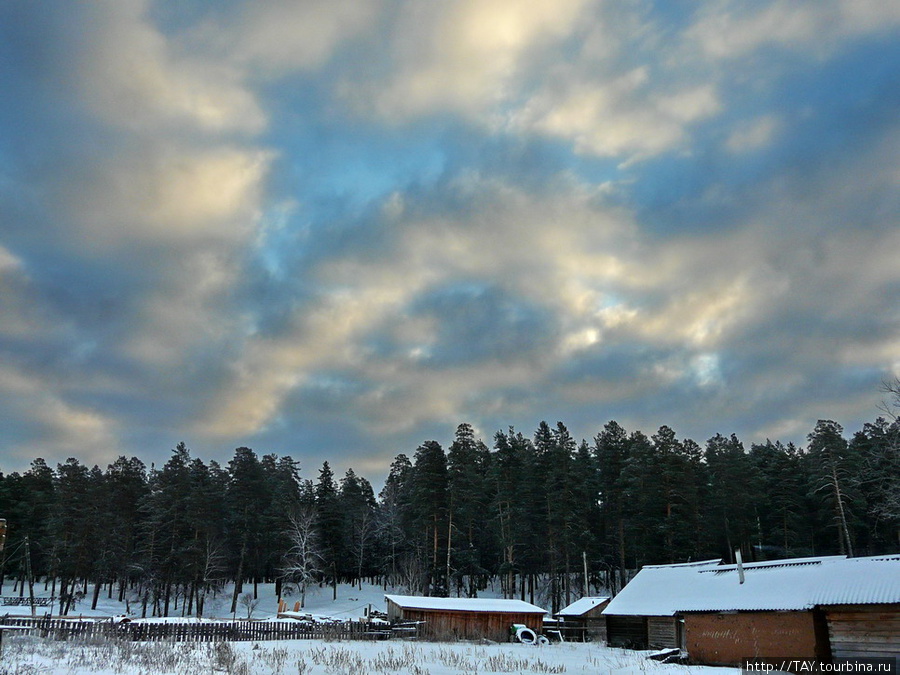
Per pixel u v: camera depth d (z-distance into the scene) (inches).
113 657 991.6
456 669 1055.6
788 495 2741.1
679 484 2603.3
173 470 2960.1
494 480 3083.2
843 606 1124.5
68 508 2763.3
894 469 2108.8
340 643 1579.7
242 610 2982.3
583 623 2166.6
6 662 848.3
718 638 1299.2
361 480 4249.5
